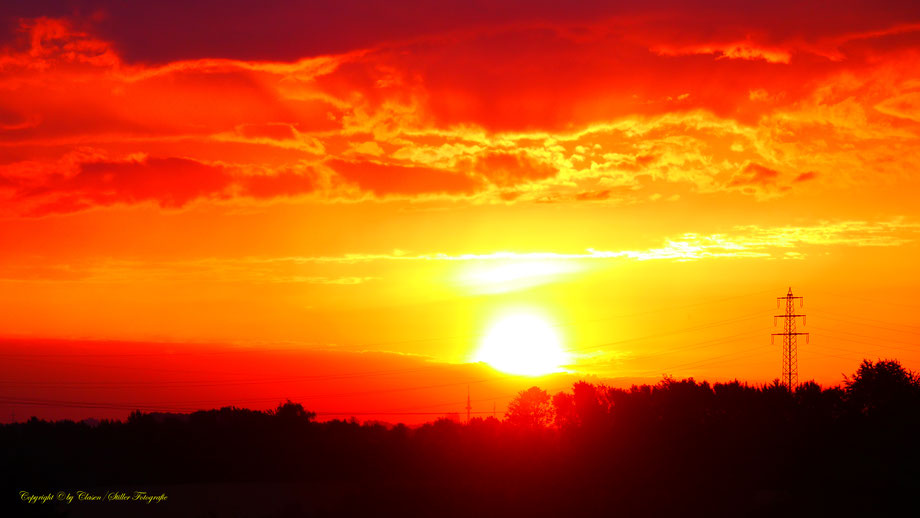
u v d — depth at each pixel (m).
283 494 61.09
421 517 52.53
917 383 70.06
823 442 65.25
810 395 70.69
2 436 75.19
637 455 68.81
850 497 54.00
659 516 51.91
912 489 53.38
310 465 72.19
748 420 69.25
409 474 69.94
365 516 53.00
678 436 69.44
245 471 70.19
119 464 68.56
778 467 63.06
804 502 53.03
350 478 68.75
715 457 66.44
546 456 71.44
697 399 72.25
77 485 63.28
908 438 61.09
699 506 53.62
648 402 73.75
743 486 58.66
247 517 53.31
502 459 72.31
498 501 55.41
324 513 54.34
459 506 54.44
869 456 60.78
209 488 63.59
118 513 54.25
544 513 52.88
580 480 61.88
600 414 75.56
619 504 54.25
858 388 70.50
